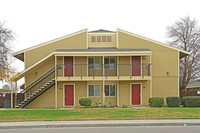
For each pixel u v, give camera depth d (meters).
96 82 25.53
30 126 12.84
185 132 11.27
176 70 25.83
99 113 16.92
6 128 12.70
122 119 14.45
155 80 25.67
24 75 24.89
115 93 25.66
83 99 23.66
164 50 25.89
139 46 25.97
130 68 25.16
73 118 14.83
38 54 25.69
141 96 25.45
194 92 28.17
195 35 34.09
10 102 25.30
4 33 24.45
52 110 18.97
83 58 25.41
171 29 35.38
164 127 12.62
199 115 15.61
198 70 34.22
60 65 25.05
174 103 23.59
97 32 27.14
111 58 25.56
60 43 25.88
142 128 12.35
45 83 24.75
